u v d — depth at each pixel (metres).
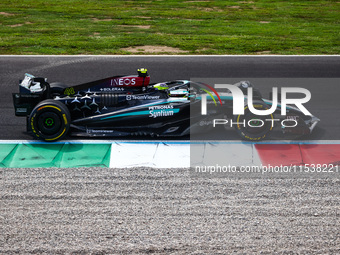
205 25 30.05
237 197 9.55
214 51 23.61
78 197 9.48
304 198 9.52
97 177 10.45
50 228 8.30
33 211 8.88
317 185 10.17
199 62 21.55
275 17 33.06
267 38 26.70
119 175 10.57
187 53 23.17
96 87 13.30
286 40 26.27
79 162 11.59
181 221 8.57
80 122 12.98
